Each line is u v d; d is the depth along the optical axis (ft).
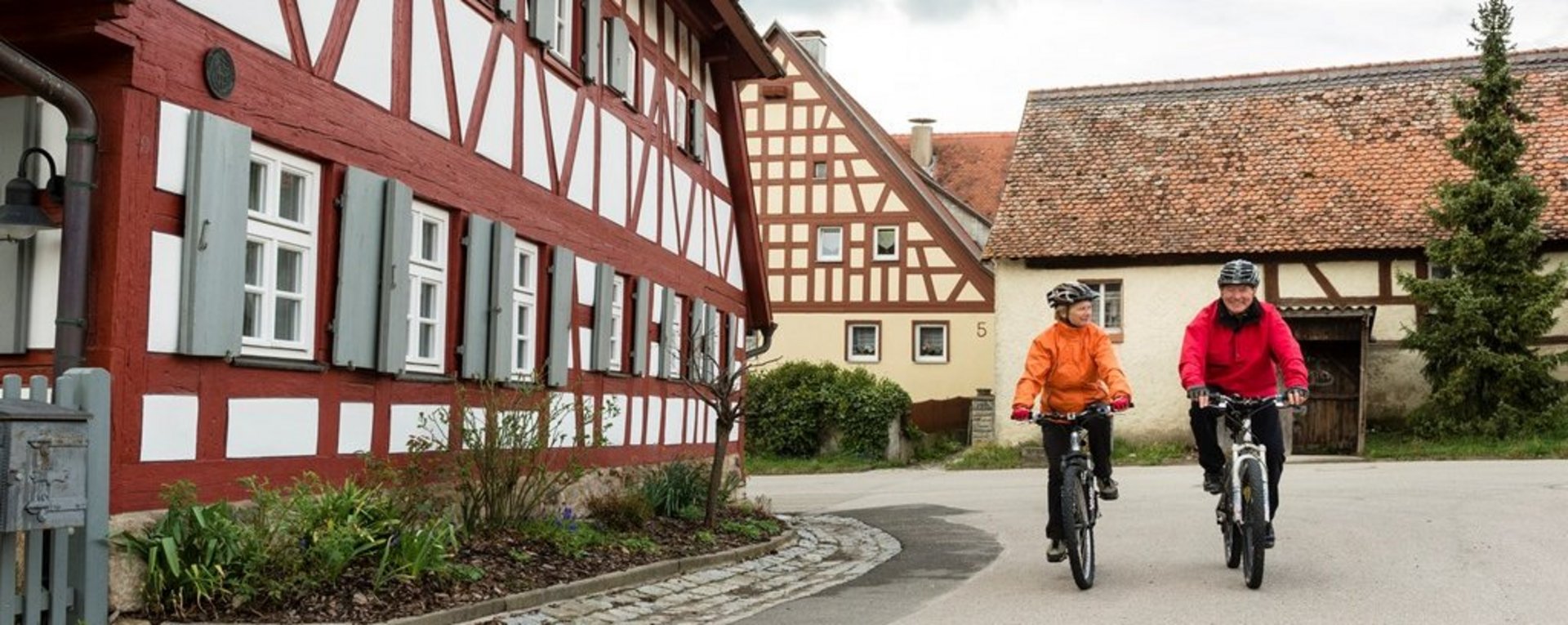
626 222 48.52
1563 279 80.23
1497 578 29.04
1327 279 90.48
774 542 40.83
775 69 61.26
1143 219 95.40
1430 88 98.78
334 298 29.40
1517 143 81.61
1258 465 27.81
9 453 19.74
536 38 39.91
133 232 23.68
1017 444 95.76
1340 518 42.09
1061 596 28.32
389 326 31.07
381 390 31.58
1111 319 95.20
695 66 58.08
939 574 33.60
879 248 119.65
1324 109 99.81
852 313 119.14
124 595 23.00
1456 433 82.28
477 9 36.42
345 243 29.48
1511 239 79.92
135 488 23.70
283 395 27.86
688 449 56.49
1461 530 37.86
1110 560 33.81
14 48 21.81
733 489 50.06
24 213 23.18
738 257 65.05
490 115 37.11
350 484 27.89
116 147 23.48
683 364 56.18
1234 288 28.14
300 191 28.76
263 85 26.91
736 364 64.80
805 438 105.19
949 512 53.72
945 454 108.47
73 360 22.98
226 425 26.13
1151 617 25.23
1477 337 81.15
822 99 120.78
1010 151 143.64
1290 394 27.68
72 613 21.39
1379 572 30.27
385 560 25.66
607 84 46.60
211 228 25.08
